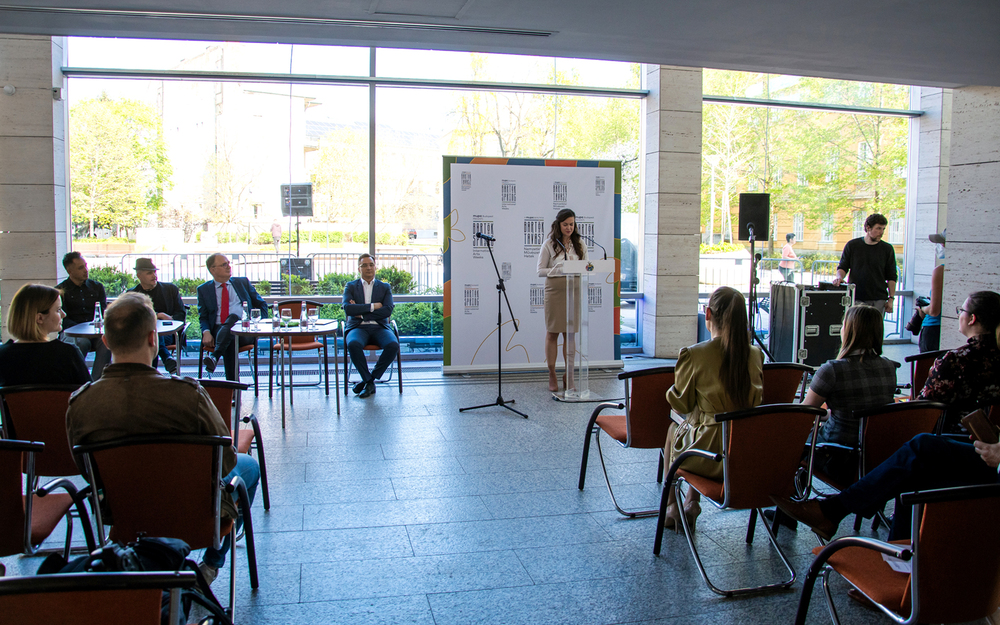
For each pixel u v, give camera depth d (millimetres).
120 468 2350
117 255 7781
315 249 8188
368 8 3914
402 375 7500
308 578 3037
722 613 2781
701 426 3174
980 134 5609
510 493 4102
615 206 7684
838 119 9438
